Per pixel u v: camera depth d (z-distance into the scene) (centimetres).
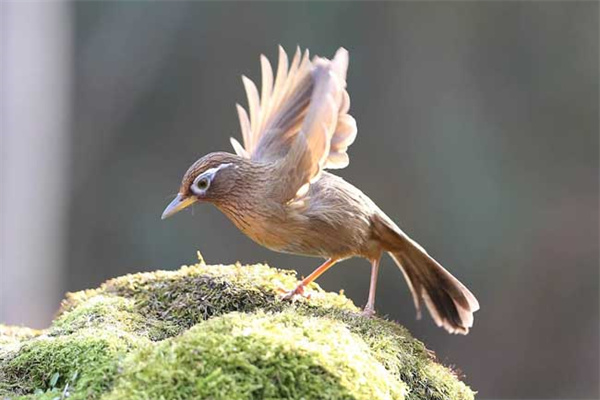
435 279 601
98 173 1830
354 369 387
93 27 1850
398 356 462
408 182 1792
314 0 1828
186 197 563
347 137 550
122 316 501
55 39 1664
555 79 1784
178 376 365
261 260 1723
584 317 1739
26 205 1484
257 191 552
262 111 600
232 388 363
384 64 1816
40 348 445
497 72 1803
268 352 375
